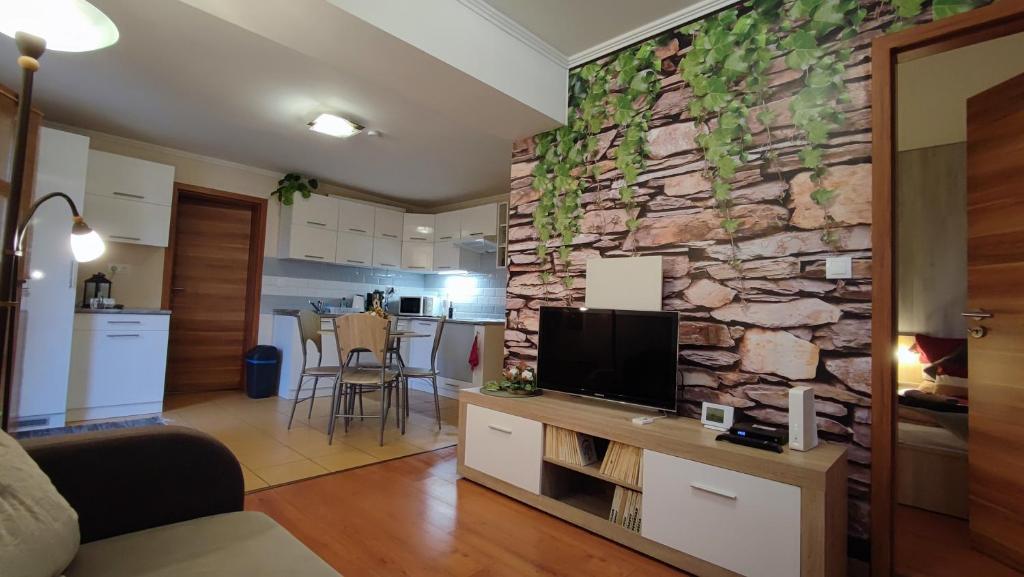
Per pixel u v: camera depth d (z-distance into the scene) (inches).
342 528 81.2
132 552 40.0
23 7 44.2
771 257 82.4
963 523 91.8
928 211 128.5
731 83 88.3
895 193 71.9
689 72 94.0
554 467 92.0
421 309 236.2
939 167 127.8
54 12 44.9
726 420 78.2
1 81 123.2
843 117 76.4
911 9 71.7
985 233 82.0
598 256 106.4
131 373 148.0
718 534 67.9
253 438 129.6
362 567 69.8
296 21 77.9
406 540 78.1
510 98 101.3
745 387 84.0
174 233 176.4
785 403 79.7
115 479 44.1
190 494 48.1
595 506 87.5
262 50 106.0
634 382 90.0
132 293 167.3
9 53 108.5
